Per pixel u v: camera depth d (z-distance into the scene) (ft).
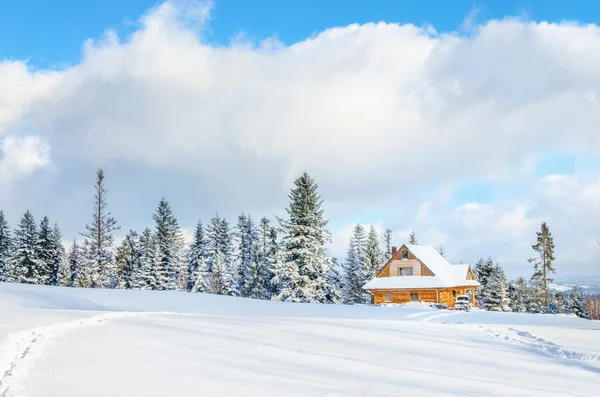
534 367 36.40
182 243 254.06
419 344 44.14
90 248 192.75
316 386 26.05
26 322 41.06
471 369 34.24
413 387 27.50
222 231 247.09
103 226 187.01
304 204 174.09
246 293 228.22
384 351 38.93
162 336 38.14
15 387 22.13
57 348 31.14
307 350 36.70
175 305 89.25
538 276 224.74
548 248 223.10
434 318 93.15
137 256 259.80
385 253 288.71
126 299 90.48
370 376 29.58
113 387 23.32
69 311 55.47
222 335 40.73
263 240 243.60
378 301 190.49
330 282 213.87
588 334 58.90
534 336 55.16
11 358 27.40
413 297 185.06
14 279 217.97
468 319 94.48
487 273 294.05
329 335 45.16
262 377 27.25
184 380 25.44
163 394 22.72
